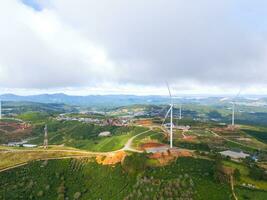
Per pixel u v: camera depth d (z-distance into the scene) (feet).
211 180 590.55
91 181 647.15
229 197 547.90
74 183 649.61
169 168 627.05
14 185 644.69
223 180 591.78
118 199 574.15
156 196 553.23
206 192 557.74
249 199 544.21
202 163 650.84
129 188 590.14
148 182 585.63
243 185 585.22
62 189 629.92
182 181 579.07
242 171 637.71
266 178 610.65
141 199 557.74
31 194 626.23
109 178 636.48
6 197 612.29
